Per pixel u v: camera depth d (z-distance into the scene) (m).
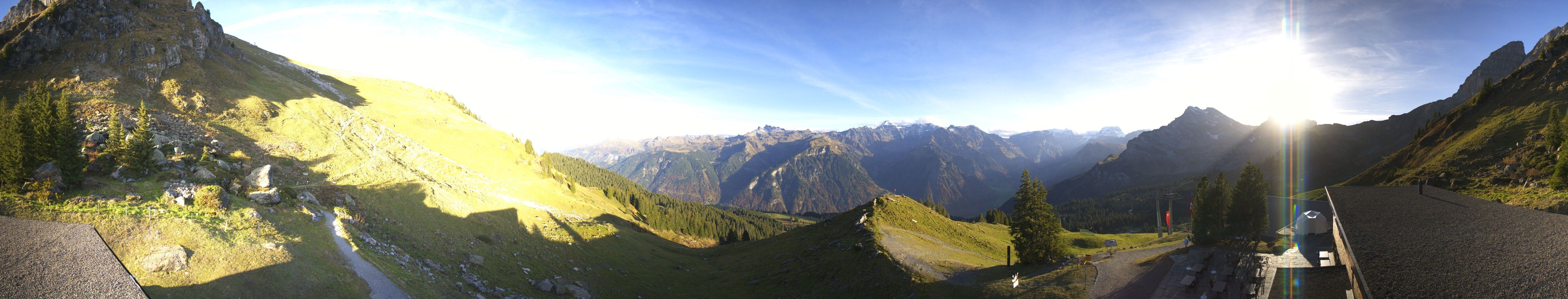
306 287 35.12
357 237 48.84
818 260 80.00
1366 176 127.88
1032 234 60.78
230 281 32.44
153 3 118.31
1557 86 97.00
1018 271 58.38
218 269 33.31
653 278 78.44
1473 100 118.94
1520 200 63.34
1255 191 61.62
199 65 107.44
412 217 66.06
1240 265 48.41
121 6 108.06
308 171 76.56
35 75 83.75
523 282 55.28
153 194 44.47
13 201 35.41
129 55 95.00
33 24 93.12
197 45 113.50
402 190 76.69
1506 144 88.38
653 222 163.25
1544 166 69.00
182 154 60.41
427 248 55.75
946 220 120.25
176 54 102.06
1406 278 21.75
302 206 52.91
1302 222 63.94
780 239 114.81
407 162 100.50
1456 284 20.28
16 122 39.25
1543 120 88.94
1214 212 64.12
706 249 127.94
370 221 58.34
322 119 111.38
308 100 120.75
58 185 39.00
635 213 174.88
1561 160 58.59
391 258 47.25
